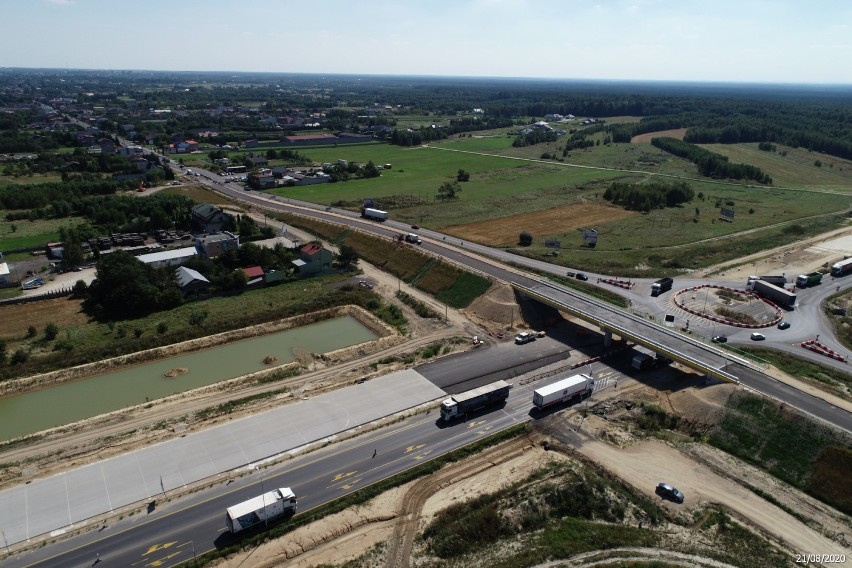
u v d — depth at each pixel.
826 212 181.12
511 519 54.94
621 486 60.28
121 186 195.38
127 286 100.94
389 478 60.38
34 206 171.62
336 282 120.25
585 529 54.66
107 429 69.06
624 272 121.31
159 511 55.66
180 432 68.38
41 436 67.44
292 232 155.50
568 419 71.94
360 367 84.94
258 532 52.97
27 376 80.69
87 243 137.12
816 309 104.19
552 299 98.69
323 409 73.19
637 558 50.94
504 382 75.56
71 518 54.59
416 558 50.56
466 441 67.12
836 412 67.56
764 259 133.00
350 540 52.34
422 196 199.00
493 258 128.38
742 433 67.56
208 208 150.38
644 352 89.19
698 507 57.62
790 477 61.78
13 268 121.94
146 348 89.38
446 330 97.88
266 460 63.28
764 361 82.44
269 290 114.44
